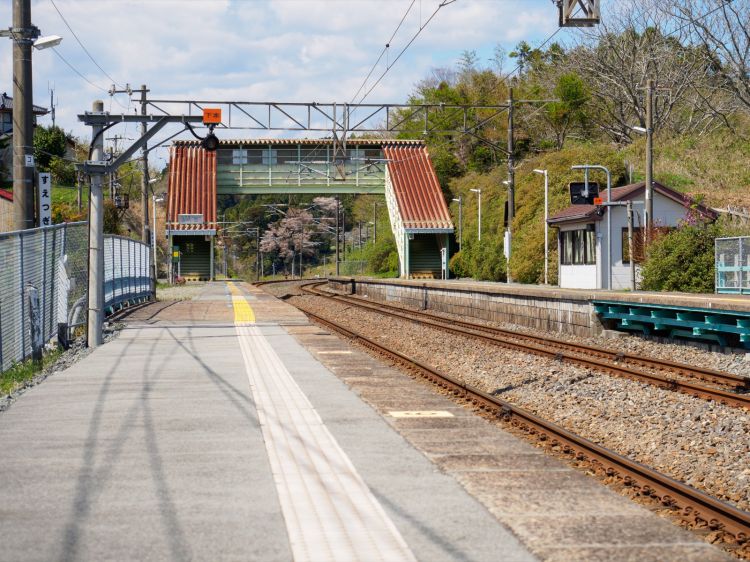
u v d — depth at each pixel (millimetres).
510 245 53438
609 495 7680
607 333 25344
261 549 6055
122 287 37531
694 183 55906
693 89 72250
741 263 29641
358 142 78062
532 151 85875
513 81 98125
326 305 48312
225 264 131375
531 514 7039
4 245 17234
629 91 71000
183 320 31234
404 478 8172
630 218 36156
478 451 9438
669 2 68812
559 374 17797
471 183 86688
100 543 6188
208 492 7578
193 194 77062
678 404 14023
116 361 18188
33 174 19984
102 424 10883
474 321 34875
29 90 19812
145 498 7387
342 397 13203
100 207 22078
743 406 13547
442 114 93125
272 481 7977
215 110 22156
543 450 10133
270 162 77125
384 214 115875
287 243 151000
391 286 53844
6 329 17328
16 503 7238
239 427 10672
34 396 13297
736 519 7141
